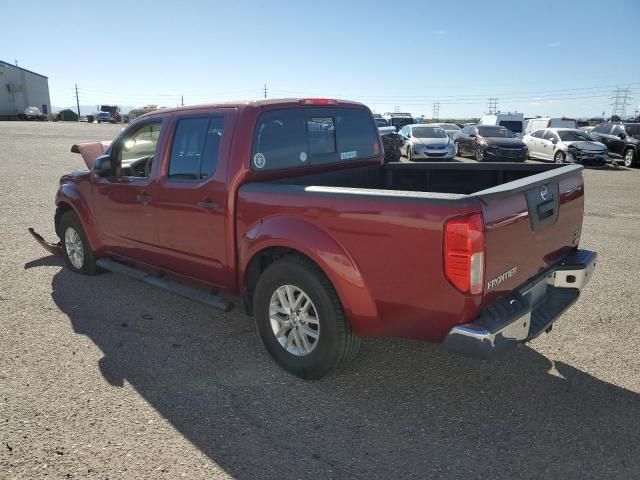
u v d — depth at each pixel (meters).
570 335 4.23
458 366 3.73
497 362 3.79
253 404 3.24
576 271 3.58
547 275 3.44
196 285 4.38
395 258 2.88
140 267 4.93
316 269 3.29
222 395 3.34
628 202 11.27
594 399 3.30
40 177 13.77
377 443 2.86
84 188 5.28
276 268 3.47
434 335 2.90
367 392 3.39
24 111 71.50
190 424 3.02
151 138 4.59
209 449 2.80
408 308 2.92
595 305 4.88
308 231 3.24
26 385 3.43
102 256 5.38
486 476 2.60
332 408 3.21
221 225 3.84
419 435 2.94
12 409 3.15
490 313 2.83
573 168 3.76
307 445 2.84
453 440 2.89
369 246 2.98
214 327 4.40
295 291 3.50
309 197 3.25
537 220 3.20
